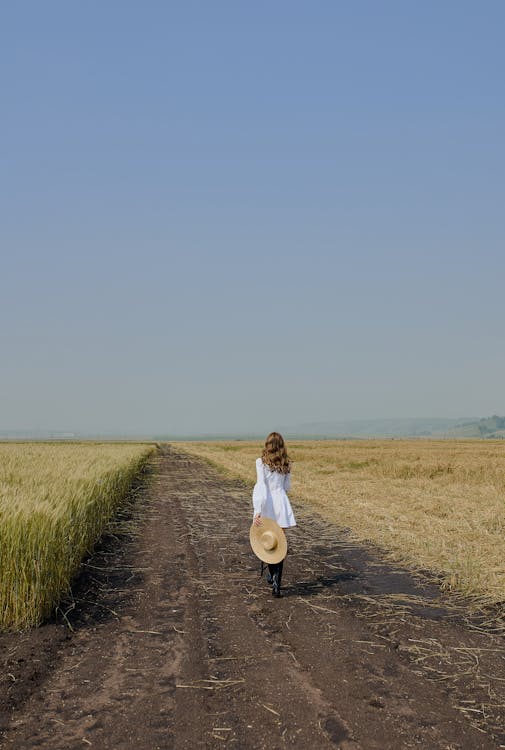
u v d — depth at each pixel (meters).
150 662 5.72
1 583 6.75
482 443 86.19
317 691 4.98
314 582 8.80
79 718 4.56
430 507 15.39
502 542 11.09
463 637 6.38
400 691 4.98
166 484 24.77
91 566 9.92
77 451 33.12
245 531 13.50
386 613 7.24
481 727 4.38
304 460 35.59
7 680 5.27
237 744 4.13
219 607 7.59
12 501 8.24
